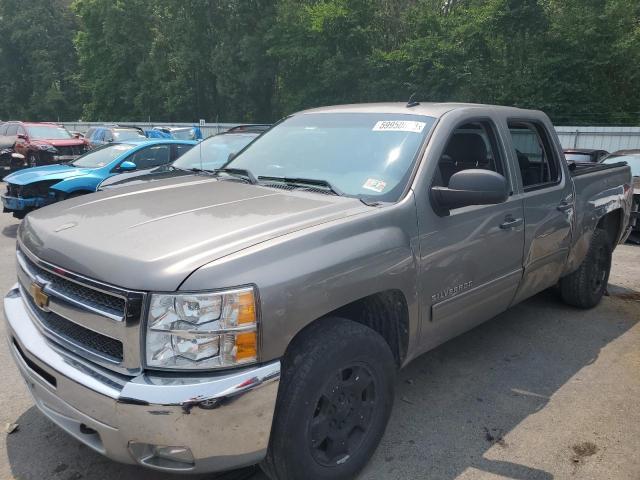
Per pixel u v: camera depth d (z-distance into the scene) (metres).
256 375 2.25
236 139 8.22
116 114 42.03
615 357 4.44
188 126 30.61
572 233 4.66
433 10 28.64
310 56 29.55
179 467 2.27
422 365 4.26
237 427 2.23
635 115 25.69
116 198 3.26
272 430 2.43
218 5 33.59
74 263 2.44
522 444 3.23
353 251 2.66
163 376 2.21
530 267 4.11
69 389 2.36
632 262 7.73
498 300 3.88
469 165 4.03
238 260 2.31
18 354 2.83
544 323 5.14
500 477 2.94
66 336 2.53
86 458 3.04
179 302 2.18
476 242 3.45
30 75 49.50
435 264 3.17
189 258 2.29
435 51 26.39
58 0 49.94
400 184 3.14
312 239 2.56
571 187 4.62
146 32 39.41
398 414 3.54
